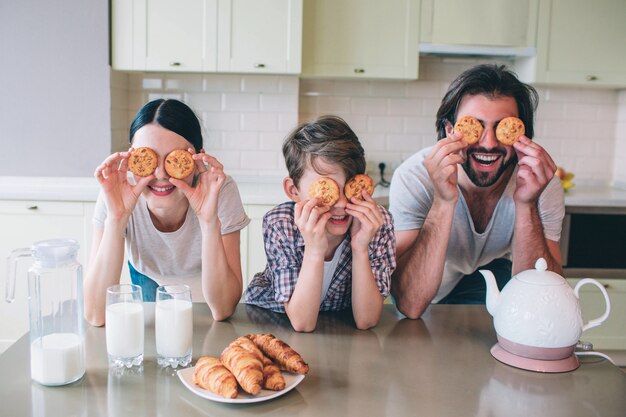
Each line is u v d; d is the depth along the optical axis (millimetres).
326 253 1580
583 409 1112
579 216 3463
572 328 1262
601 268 3496
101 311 1537
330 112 3943
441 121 1875
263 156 3840
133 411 1071
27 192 3172
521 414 1086
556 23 3635
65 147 3484
